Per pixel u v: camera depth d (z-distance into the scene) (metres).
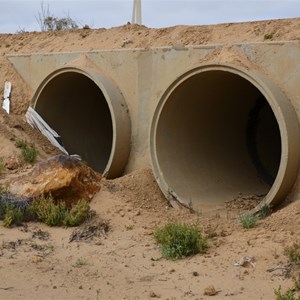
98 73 16.17
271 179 15.95
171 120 14.75
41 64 18.27
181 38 16.03
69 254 11.08
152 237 11.95
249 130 16.27
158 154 14.52
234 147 15.93
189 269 10.20
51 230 12.35
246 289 9.25
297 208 11.98
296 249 10.24
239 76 14.20
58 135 17.81
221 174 15.23
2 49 20.17
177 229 11.26
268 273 9.78
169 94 14.26
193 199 14.12
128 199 13.76
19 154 16.05
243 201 14.41
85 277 9.92
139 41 16.91
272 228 11.55
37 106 17.95
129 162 15.67
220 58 13.63
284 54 12.86
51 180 13.17
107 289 9.40
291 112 12.51
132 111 15.67
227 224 12.29
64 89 18.08
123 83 15.90
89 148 18.84
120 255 11.00
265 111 16.30
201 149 15.28
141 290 9.35
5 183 13.52
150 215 13.24
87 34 18.83
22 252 11.09
